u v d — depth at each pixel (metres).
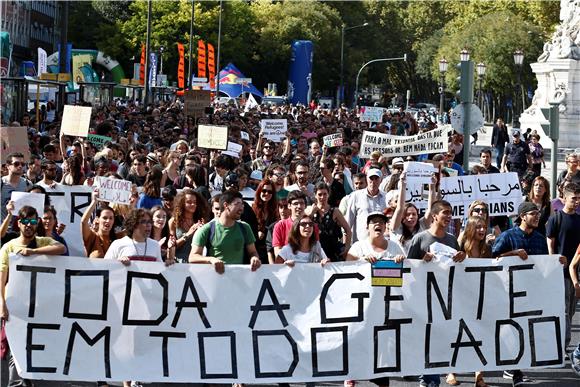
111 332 11.72
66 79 39.12
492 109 108.06
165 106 57.78
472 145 61.19
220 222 12.23
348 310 12.11
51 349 11.59
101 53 89.94
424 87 143.50
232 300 11.93
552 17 100.00
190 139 32.28
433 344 12.37
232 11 109.75
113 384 12.94
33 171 17.86
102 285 11.67
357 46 135.25
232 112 49.19
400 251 12.40
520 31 95.62
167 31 104.81
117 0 108.12
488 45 96.00
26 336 11.55
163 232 14.27
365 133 20.95
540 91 59.78
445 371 12.43
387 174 20.92
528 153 33.53
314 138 26.08
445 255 12.38
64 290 11.59
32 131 28.08
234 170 16.89
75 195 15.50
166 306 11.80
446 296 12.40
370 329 12.16
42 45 111.06
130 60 107.56
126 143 24.36
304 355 12.02
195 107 35.62
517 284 12.59
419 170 14.90
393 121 44.47
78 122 20.44
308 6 121.69
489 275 12.52
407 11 141.88
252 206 14.82
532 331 12.65
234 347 11.92
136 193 14.76
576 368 13.52
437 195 15.48
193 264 11.86
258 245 14.37
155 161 20.02
